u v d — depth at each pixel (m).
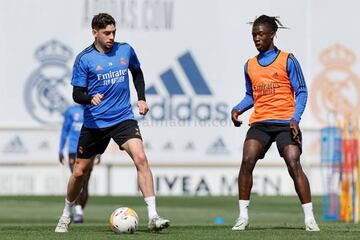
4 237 27.72
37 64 68.81
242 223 31.17
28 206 62.00
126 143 30.08
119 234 28.72
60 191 69.69
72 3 68.94
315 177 70.12
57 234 28.97
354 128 48.12
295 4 70.19
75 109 47.94
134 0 69.38
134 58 30.89
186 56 69.94
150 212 29.50
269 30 30.78
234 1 70.00
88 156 30.86
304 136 70.12
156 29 69.56
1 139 68.94
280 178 70.38
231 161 70.19
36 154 69.12
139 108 30.78
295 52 70.38
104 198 68.50
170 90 69.81
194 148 70.12
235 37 70.00
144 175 29.75
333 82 70.56
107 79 30.11
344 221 48.31
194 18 69.88
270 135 31.00
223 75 70.12
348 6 70.56
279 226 34.72
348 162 48.25
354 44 70.69
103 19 29.83
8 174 69.12
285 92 30.81
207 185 70.38
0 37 68.38
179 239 26.62
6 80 68.69
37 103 68.94
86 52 30.19
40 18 68.75
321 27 70.50
